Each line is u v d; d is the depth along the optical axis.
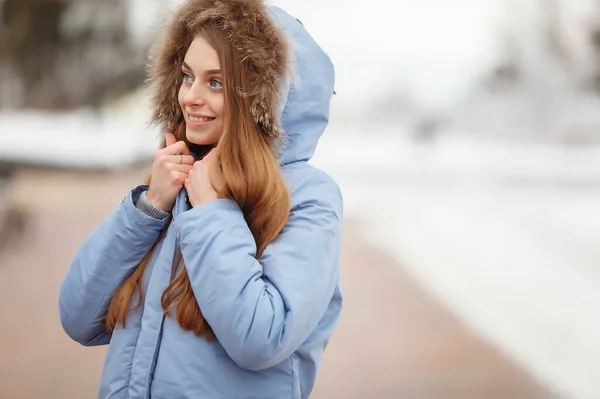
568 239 9.00
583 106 32.38
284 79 1.35
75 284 1.44
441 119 36.31
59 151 16.77
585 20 34.25
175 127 1.50
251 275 1.29
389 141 34.09
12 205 10.14
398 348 4.71
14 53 25.58
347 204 12.68
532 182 16.67
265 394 1.35
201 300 1.29
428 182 16.53
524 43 35.81
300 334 1.32
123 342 1.40
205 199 1.34
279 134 1.36
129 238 1.41
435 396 3.83
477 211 11.74
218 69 1.34
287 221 1.37
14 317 5.25
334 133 40.97
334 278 1.40
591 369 4.25
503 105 35.12
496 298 6.07
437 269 7.36
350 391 3.90
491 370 4.24
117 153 16.97
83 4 25.06
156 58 1.46
